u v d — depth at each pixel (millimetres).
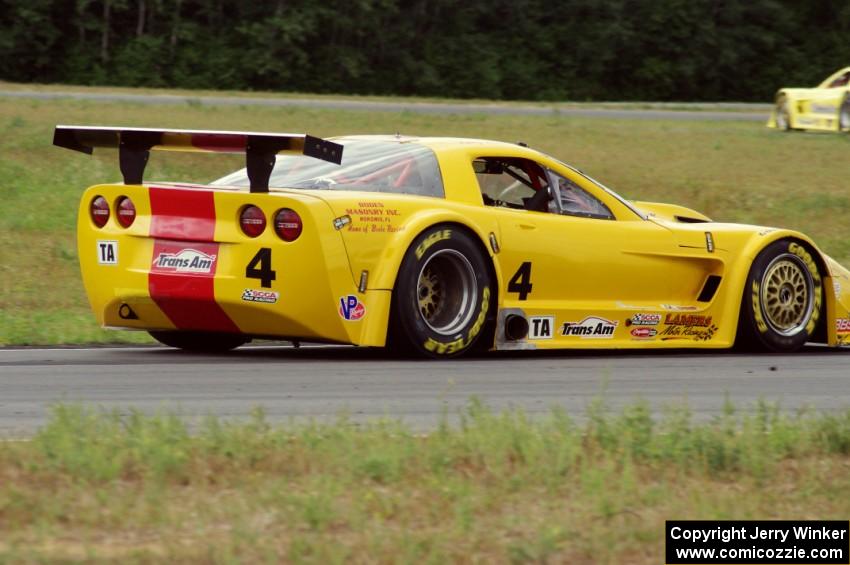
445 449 14703
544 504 12938
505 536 11805
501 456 14430
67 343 28422
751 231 29047
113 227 24531
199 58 191750
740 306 28516
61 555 10781
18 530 11461
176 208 23797
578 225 26594
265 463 14047
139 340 29188
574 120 98312
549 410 18859
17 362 24250
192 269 23547
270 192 23109
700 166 72438
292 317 22938
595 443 15555
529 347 25688
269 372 22734
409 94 199875
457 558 11047
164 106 90562
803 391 22094
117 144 24766
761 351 28953
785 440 15984
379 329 23422
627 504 13031
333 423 16891
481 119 92562
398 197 24172
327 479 13086
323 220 22688
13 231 50812
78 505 12219
